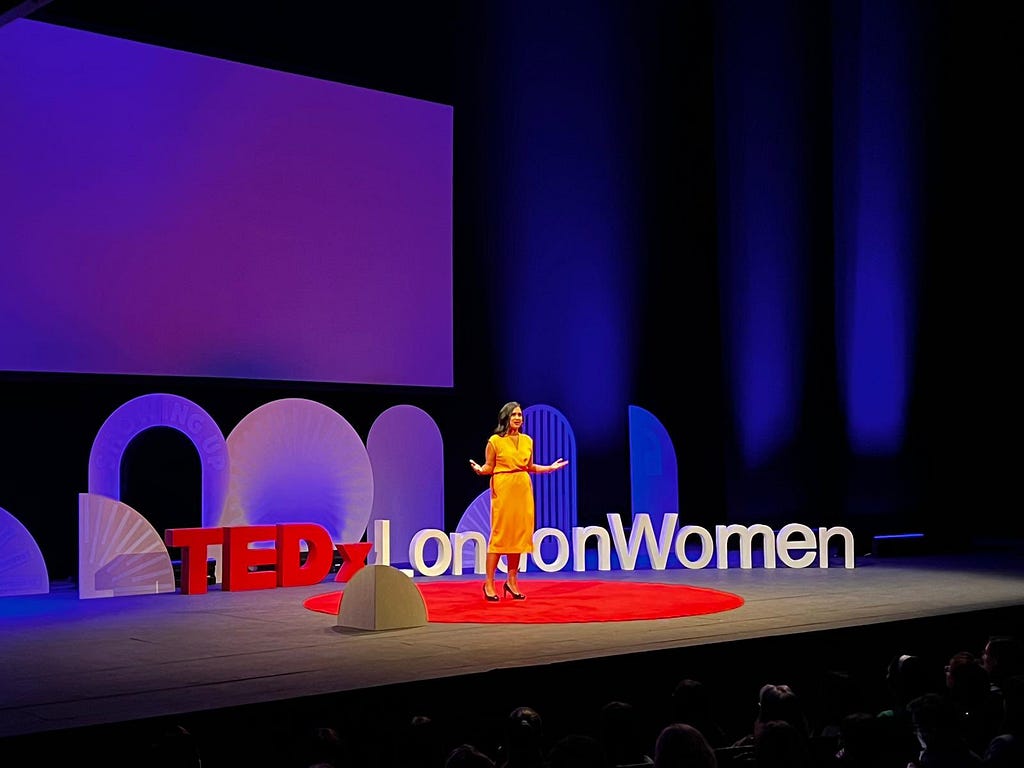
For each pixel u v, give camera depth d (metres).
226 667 4.30
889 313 11.19
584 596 6.63
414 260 9.53
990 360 10.70
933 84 10.79
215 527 7.82
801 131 11.41
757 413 11.52
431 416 9.66
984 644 5.76
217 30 8.69
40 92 7.84
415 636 5.05
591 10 10.95
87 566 7.09
